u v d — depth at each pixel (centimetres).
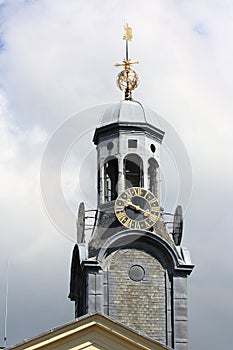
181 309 6250
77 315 6431
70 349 5016
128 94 6775
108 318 5053
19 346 4975
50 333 5006
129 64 6775
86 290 6234
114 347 5044
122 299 6234
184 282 6288
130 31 6825
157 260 6316
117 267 6275
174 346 6191
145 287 6266
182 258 6325
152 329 6212
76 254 6350
